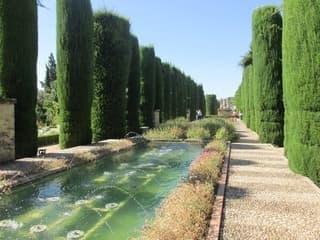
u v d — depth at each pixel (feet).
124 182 26.55
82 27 44.80
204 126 61.98
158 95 83.41
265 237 13.84
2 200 20.80
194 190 18.71
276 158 34.50
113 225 16.92
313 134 23.86
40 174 25.27
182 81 122.72
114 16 53.98
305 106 24.38
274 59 45.34
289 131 28.50
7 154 29.25
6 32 31.71
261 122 48.16
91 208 19.66
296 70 25.05
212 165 25.86
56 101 90.27
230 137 52.95
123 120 55.01
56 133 61.00
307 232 14.38
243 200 19.17
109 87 53.52
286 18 27.45
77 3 44.52
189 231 13.15
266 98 46.88
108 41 53.67
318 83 22.99
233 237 13.83
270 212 17.06
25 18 32.91
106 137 53.16
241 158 34.53
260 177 25.29
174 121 73.87
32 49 33.65
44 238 15.28
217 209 17.11
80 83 44.27
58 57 44.14
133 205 20.34
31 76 33.45
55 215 18.40
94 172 30.35
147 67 73.51
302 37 23.85
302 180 24.25
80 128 43.98
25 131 32.60
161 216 15.55
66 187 24.52
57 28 44.34
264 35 45.16
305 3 23.32
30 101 33.30
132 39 63.77
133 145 48.39
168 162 36.19
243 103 108.88
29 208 19.57
